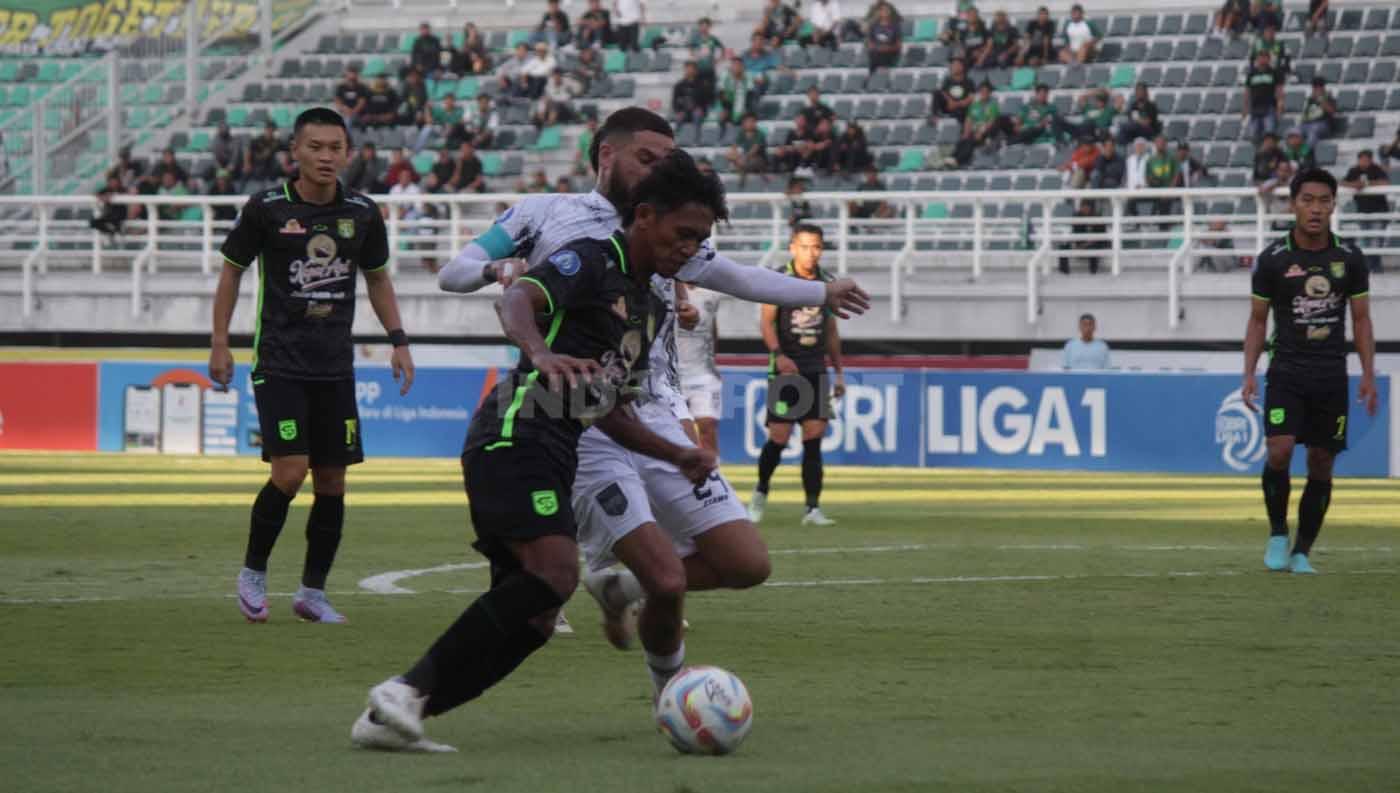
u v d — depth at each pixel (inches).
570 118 3186.5
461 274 593.9
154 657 690.2
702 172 492.1
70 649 711.1
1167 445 2208.4
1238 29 3061.0
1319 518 1050.1
